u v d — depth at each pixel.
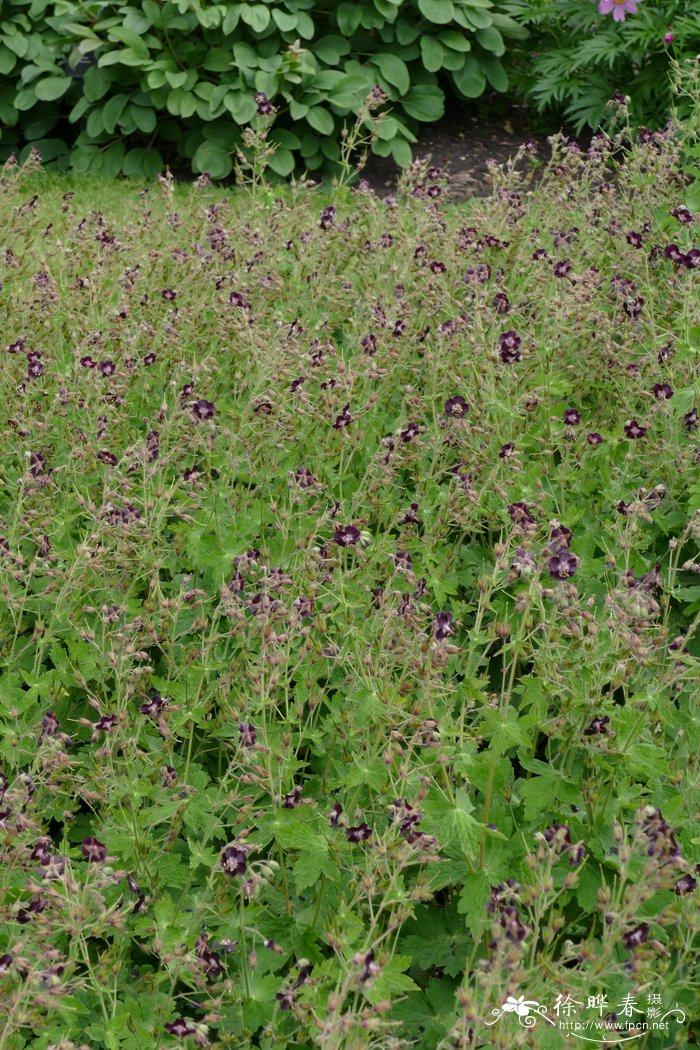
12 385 4.29
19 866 2.68
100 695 3.53
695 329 4.18
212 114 9.16
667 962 2.66
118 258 5.17
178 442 3.98
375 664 3.05
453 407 3.84
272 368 4.06
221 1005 2.70
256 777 2.83
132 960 2.87
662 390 3.98
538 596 3.06
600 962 2.35
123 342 4.41
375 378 4.34
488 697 3.09
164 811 2.89
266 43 9.37
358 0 9.71
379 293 4.95
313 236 5.20
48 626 3.69
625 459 4.23
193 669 3.37
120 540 3.44
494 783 2.99
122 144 9.62
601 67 9.71
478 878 2.78
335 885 2.96
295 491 3.56
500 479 3.98
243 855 2.59
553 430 4.26
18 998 2.28
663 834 2.35
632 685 3.49
